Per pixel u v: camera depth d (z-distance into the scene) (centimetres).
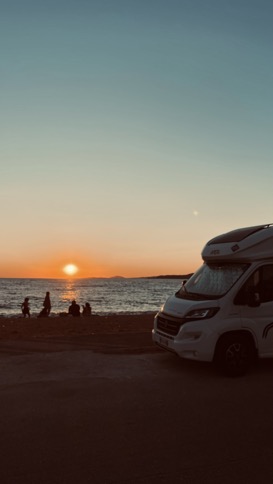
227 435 504
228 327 774
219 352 771
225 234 919
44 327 1603
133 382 737
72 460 436
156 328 897
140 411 586
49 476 404
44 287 13612
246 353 789
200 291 860
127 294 8906
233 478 402
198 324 772
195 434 506
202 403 624
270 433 512
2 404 613
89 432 509
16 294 8462
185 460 438
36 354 962
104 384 722
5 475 405
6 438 491
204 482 395
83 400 633
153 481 396
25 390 683
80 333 1406
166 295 8475
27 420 549
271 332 805
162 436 500
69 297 7444
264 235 834
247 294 786
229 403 625
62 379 752
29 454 450
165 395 662
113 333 1287
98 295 8388
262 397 656
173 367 848
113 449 463
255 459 442
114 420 550
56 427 525
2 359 907
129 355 959
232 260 843
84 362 885
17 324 1736
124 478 400
